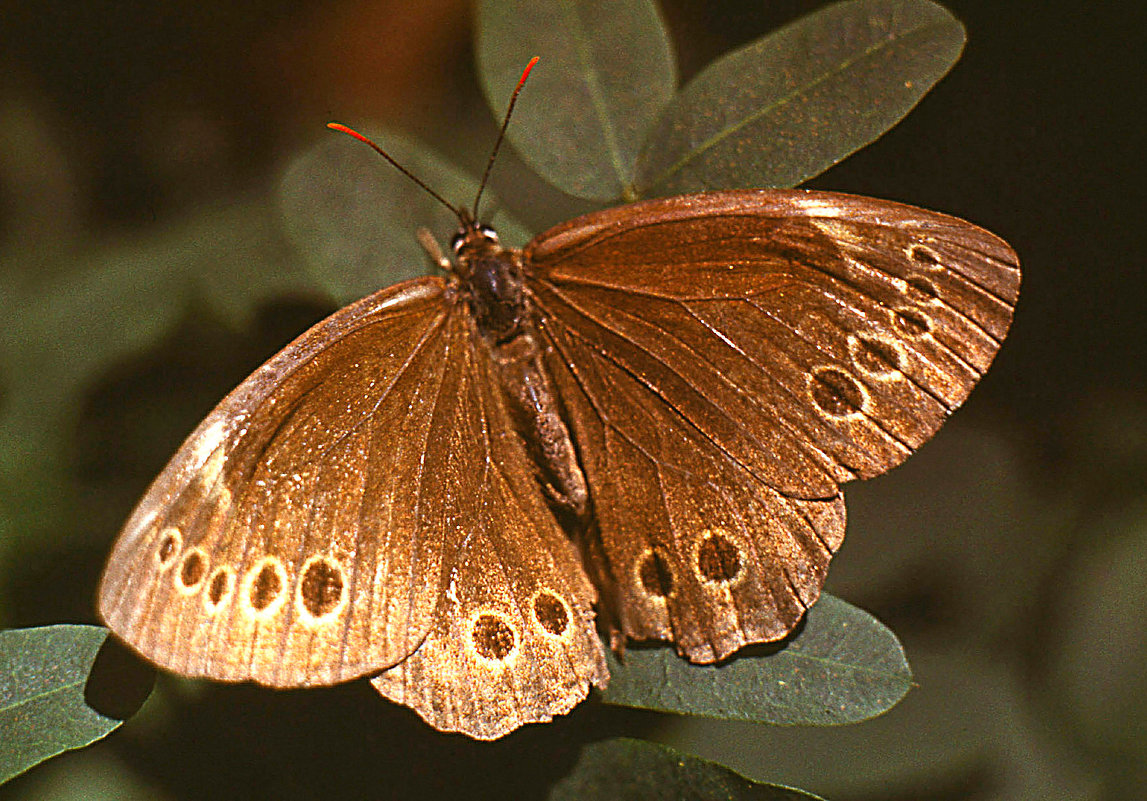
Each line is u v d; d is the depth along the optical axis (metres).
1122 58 0.32
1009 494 0.31
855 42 0.28
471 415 0.27
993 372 0.32
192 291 0.31
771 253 0.27
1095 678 0.30
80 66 0.33
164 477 0.26
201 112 0.33
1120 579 0.31
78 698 0.27
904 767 0.30
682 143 0.28
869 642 0.27
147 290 0.31
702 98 0.28
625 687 0.27
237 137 0.33
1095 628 0.31
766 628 0.27
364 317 0.27
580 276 0.27
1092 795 0.30
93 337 0.31
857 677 0.27
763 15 0.33
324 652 0.27
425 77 0.33
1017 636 0.31
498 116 0.28
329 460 0.27
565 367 0.27
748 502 0.27
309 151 0.28
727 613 0.27
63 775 0.28
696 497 0.27
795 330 0.27
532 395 0.27
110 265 0.31
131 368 0.31
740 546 0.27
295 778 0.28
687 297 0.27
